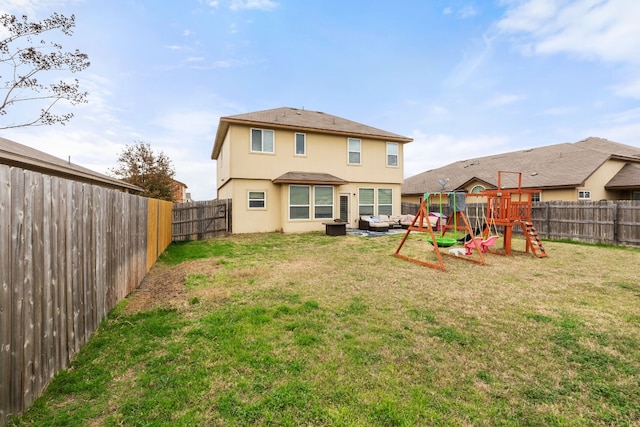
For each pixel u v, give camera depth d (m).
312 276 5.94
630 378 2.56
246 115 13.85
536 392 2.38
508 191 8.51
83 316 3.04
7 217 1.88
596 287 5.22
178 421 2.03
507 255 8.30
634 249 9.16
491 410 2.17
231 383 2.46
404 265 6.97
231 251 8.95
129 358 2.82
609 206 10.03
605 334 3.38
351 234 13.03
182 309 4.12
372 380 2.51
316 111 17.73
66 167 8.00
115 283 4.13
